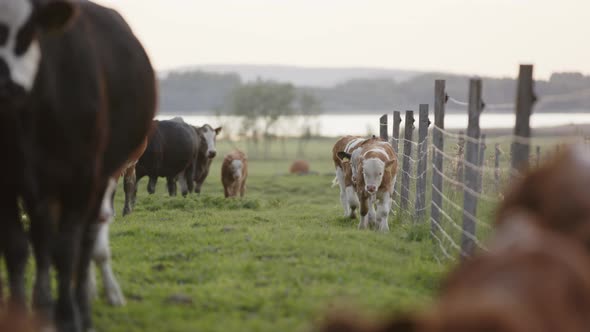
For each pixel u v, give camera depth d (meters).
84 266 8.48
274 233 15.61
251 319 8.85
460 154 19.06
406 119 20.83
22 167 7.29
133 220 19.48
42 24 6.78
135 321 8.86
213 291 10.16
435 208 15.55
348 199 20.66
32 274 11.04
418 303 9.68
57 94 7.27
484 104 12.29
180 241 14.71
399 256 13.81
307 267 11.78
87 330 8.34
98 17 8.62
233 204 24.14
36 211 7.57
